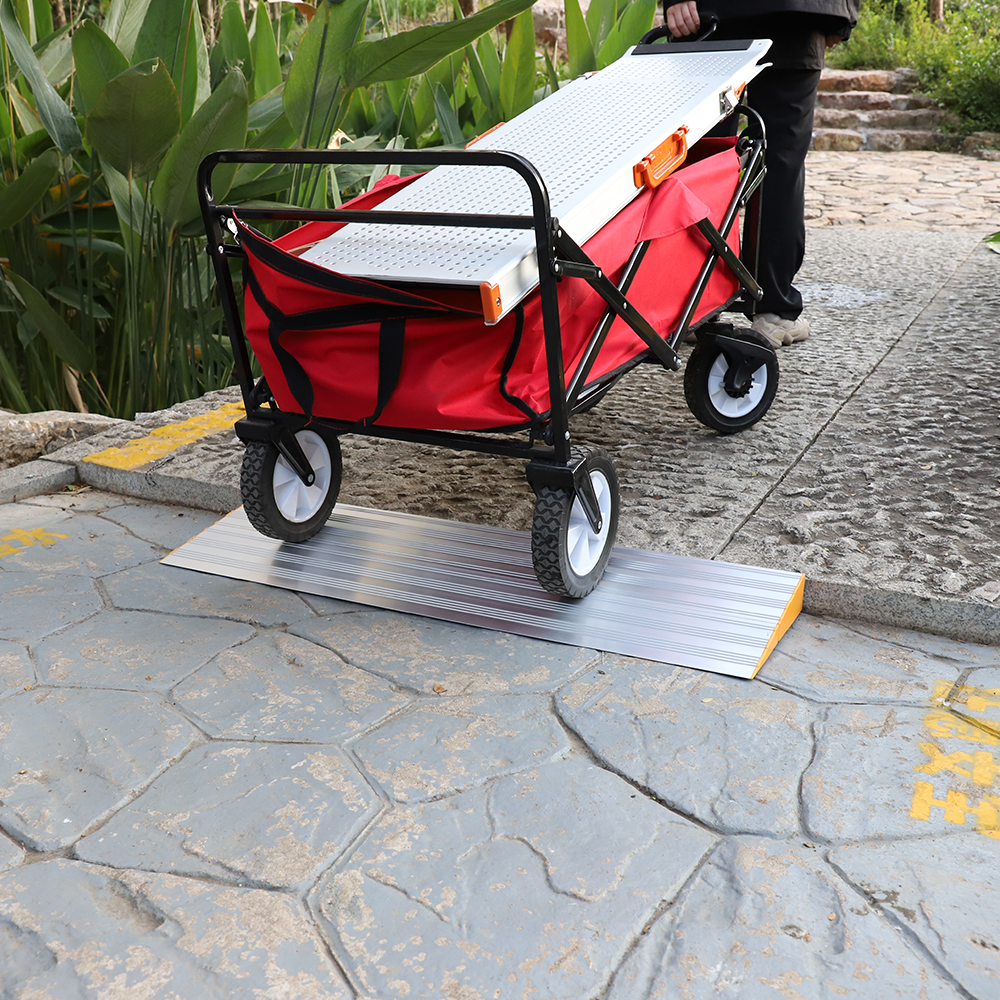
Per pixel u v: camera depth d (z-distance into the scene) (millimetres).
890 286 4551
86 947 1253
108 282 3779
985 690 1733
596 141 2109
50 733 1690
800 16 2887
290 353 1948
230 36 4125
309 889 1340
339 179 4117
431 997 1171
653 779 1536
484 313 1664
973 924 1243
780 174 3215
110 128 2883
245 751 1635
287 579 2215
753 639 1877
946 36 10273
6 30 2998
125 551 2426
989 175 8141
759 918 1267
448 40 3016
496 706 1741
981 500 2352
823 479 2529
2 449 2934
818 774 1530
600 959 1215
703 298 2445
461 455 2879
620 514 2395
